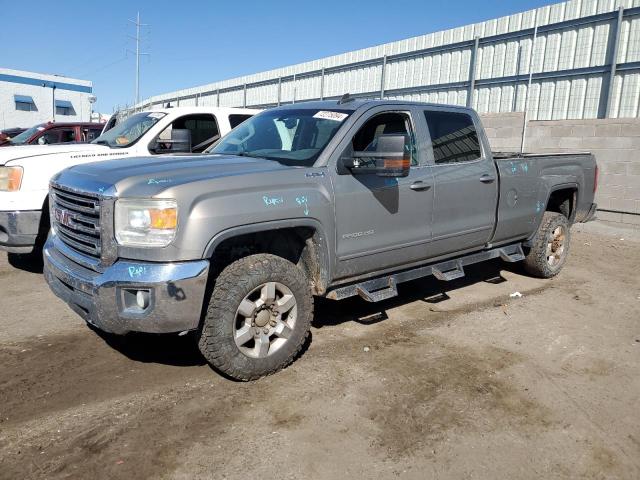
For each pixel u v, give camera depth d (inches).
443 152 192.5
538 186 232.4
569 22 559.5
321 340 174.1
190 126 291.1
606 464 112.2
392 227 172.7
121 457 110.0
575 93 560.4
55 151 248.1
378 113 173.6
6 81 1710.1
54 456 109.8
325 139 162.6
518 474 108.1
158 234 125.5
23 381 142.5
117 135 289.9
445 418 127.9
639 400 139.6
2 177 226.5
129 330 129.5
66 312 195.8
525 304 216.7
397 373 150.8
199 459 110.0
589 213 271.1
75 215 142.7
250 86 1123.3
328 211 152.6
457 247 201.3
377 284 174.9
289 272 144.9
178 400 133.6
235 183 136.5
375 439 118.6
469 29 665.6
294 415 127.4
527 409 133.2
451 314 202.5
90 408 129.0
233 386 141.4
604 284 249.9
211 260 145.5
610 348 173.2
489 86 647.1
